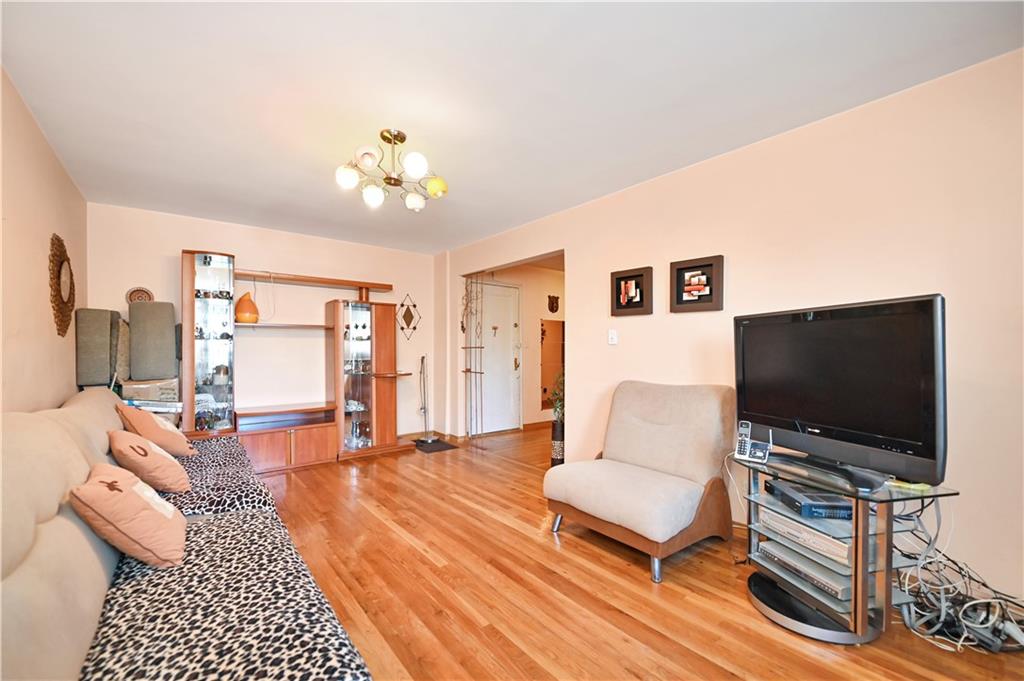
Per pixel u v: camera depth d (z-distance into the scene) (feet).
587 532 9.09
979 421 6.20
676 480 8.07
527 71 6.28
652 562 7.16
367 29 5.39
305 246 15.69
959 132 6.38
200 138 8.21
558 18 5.23
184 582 4.56
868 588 5.59
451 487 12.00
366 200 7.98
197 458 9.30
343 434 14.98
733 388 8.75
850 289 7.42
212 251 13.73
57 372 8.26
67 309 9.05
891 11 5.16
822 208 7.74
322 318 16.10
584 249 12.14
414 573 7.39
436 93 6.81
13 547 3.23
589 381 11.93
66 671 3.04
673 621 6.11
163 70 6.18
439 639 5.74
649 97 6.99
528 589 6.91
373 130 7.96
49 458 4.44
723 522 8.34
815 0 4.96
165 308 11.77
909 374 5.37
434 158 9.21
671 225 10.03
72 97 6.80
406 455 15.66
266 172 9.84
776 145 8.32
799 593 6.18
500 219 13.71
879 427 5.66
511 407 20.15
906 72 6.41
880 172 7.11
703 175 9.43
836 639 5.60
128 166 9.43
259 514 6.74
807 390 6.53
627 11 5.12
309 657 3.46
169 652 3.51
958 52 5.95
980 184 6.21
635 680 5.04
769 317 7.10
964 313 6.33
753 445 7.19
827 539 5.98
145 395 11.28
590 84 6.61
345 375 15.40
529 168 9.77
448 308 18.37
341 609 6.36
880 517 5.56
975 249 6.25
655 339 10.39
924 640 5.67
